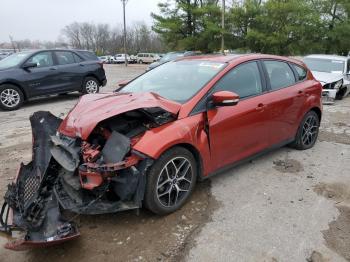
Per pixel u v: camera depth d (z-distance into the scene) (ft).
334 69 37.42
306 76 18.57
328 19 95.61
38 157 12.18
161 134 11.27
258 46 100.83
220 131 13.17
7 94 31.17
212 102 12.91
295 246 10.53
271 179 15.02
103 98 12.73
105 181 10.31
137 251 10.31
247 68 15.07
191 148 12.42
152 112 11.75
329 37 94.43
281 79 16.80
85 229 11.32
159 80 14.88
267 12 98.68
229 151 13.89
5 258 10.11
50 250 10.39
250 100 14.56
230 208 12.58
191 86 13.55
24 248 9.36
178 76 14.65
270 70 16.29
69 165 10.59
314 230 11.34
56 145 11.74
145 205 11.42
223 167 13.88
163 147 11.08
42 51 34.09
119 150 10.47
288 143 17.74
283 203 13.01
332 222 11.82
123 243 10.66
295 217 12.08
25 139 21.35
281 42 95.35
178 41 119.24
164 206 11.77
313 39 96.89
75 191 10.82
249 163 16.72
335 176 15.51
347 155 18.22
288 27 93.04
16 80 31.45
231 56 15.56
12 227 9.77
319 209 12.64
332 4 94.02
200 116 12.58
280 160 17.20
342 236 11.06
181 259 9.96
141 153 10.61
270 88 15.84
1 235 9.86
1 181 14.96
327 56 40.16
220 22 109.91
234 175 15.34
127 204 10.79
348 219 12.01
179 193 12.41
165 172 11.57
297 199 13.33
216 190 13.91
